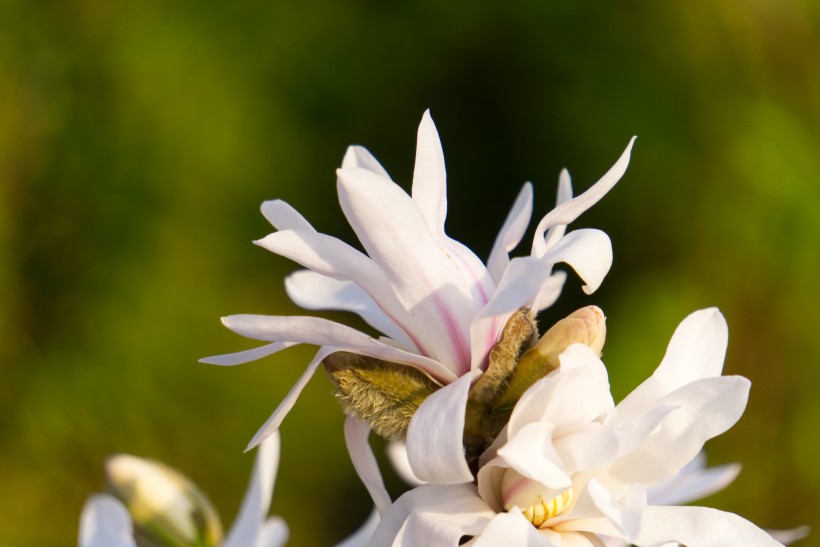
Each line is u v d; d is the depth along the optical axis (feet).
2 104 6.00
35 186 6.06
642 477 2.26
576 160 6.24
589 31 6.21
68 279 6.08
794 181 6.06
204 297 6.15
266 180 6.22
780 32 6.13
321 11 6.33
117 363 6.06
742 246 6.09
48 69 6.07
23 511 5.96
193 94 6.08
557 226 2.33
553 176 6.33
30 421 6.00
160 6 6.11
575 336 2.27
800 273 6.06
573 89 6.22
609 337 6.06
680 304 6.03
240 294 6.23
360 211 2.26
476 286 2.30
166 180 6.07
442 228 2.33
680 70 6.12
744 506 5.99
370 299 2.43
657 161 6.13
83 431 6.03
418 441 2.21
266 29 6.22
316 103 6.31
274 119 6.21
